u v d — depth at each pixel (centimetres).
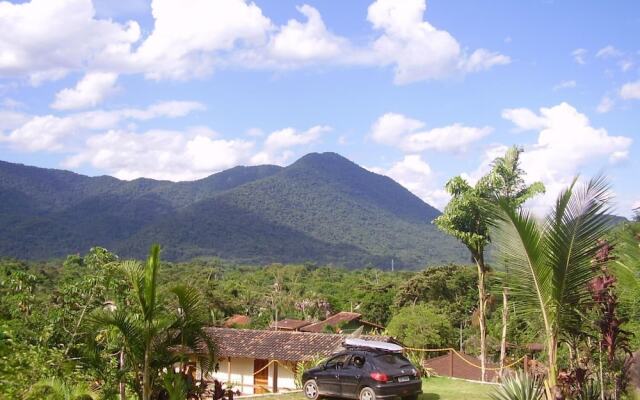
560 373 915
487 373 2484
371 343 1327
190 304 1123
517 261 865
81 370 1266
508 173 1941
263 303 7994
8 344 1155
